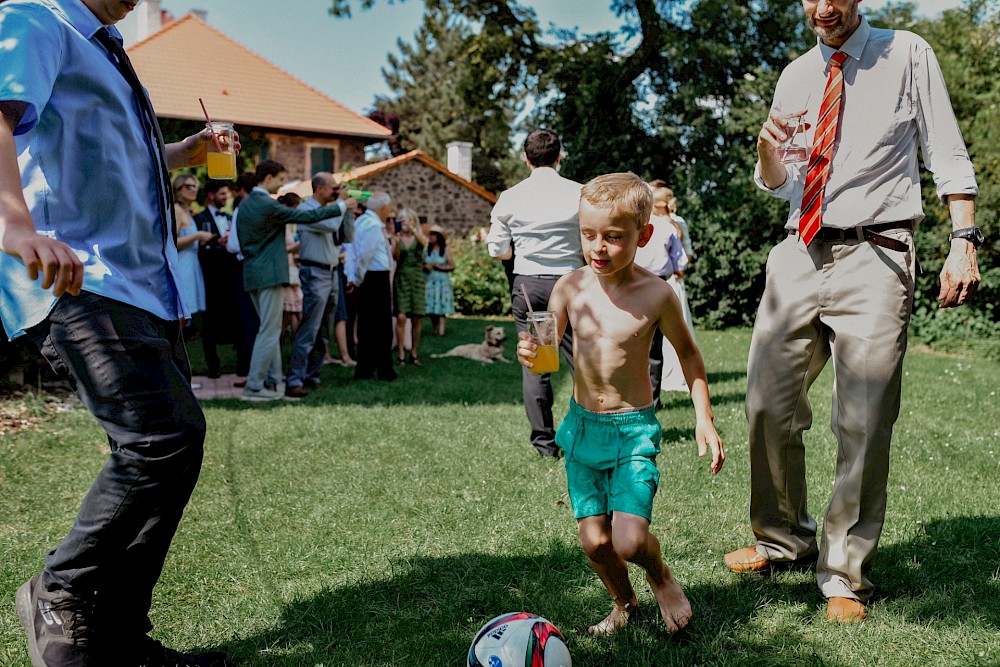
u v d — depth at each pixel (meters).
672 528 4.16
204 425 2.50
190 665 2.73
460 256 20.78
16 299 2.41
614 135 19.64
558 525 4.20
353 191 8.91
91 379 2.37
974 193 3.04
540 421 5.66
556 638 2.61
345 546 3.92
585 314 2.96
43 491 4.74
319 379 9.21
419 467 5.34
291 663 2.84
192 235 8.71
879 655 2.84
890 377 3.14
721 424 6.57
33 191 2.37
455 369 10.45
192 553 3.83
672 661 2.80
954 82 15.91
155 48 26.38
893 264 3.14
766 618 3.15
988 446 6.01
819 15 3.07
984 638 2.95
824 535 3.26
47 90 2.26
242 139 21.33
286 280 7.96
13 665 2.77
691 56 18.11
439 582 3.51
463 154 28.64
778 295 3.35
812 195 3.19
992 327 14.74
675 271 7.84
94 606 2.46
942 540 3.92
